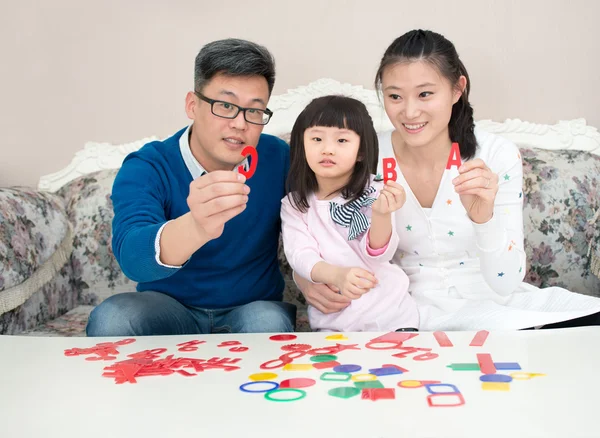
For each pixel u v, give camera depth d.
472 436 0.63
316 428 0.66
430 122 1.37
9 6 2.32
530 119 2.23
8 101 2.35
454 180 1.20
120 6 2.29
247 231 1.54
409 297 1.44
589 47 2.20
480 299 1.43
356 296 1.29
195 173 1.51
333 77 2.25
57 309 2.00
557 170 2.04
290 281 2.01
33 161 2.35
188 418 0.70
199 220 1.05
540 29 2.20
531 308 1.38
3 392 0.81
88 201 2.14
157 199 1.45
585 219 1.99
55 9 2.31
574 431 0.63
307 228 1.48
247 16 2.26
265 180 1.57
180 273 1.52
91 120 2.33
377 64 2.23
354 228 1.43
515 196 1.44
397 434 0.64
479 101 2.23
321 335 1.10
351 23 2.23
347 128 1.41
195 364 0.91
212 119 1.38
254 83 1.38
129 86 2.31
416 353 0.95
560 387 0.76
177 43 2.28
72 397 0.78
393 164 1.27
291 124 2.16
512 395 0.74
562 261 1.99
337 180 1.47
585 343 0.97
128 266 1.20
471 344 0.99
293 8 2.24
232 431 0.66
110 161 2.25
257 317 1.35
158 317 1.37
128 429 0.67
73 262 2.11
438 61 1.34
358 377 0.83
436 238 1.47
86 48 2.31
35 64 2.33
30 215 1.90
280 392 0.78
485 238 1.32
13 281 1.71
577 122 2.17
